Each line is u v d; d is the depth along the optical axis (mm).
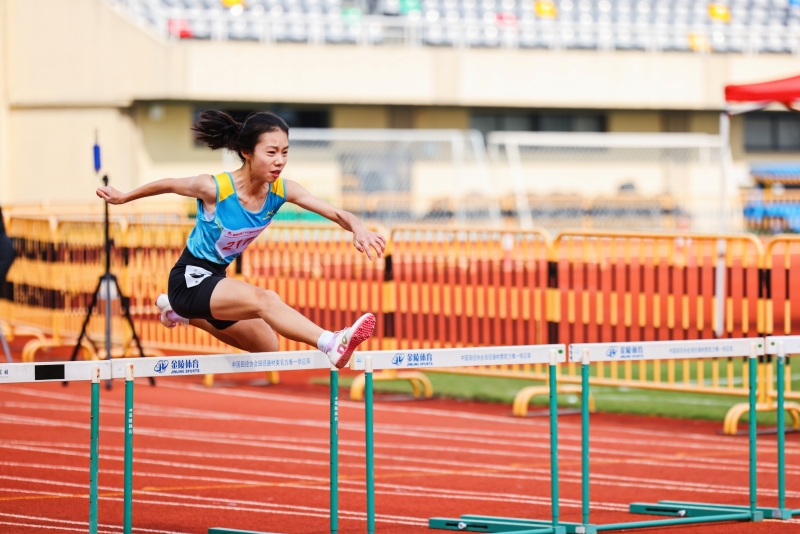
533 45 76125
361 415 24016
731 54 75438
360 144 72688
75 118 68125
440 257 27094
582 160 77125
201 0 71812
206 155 71250
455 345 25938
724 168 36000
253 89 68312
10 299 34688
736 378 28328
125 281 29516
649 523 14078
